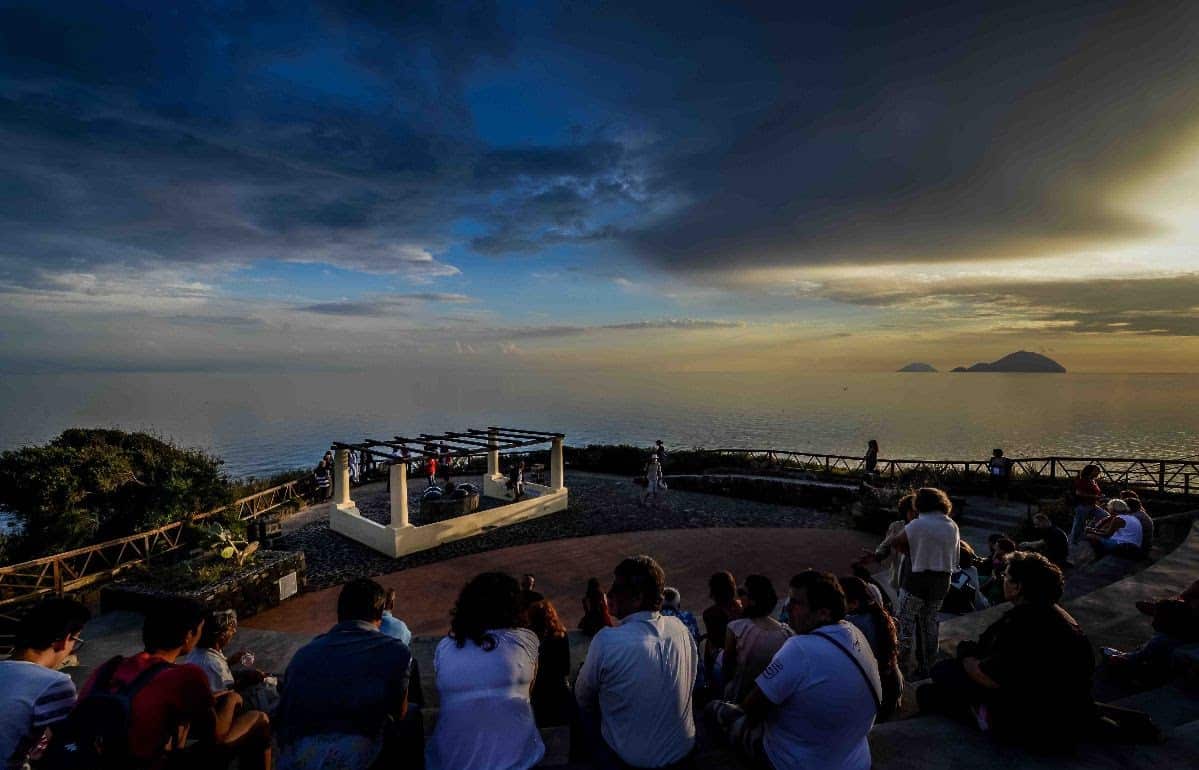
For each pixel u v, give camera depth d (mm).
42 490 12336
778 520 16766
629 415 159500
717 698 4730
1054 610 3463
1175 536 10906
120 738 2494
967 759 3428
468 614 2912
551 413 165375
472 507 16906
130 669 2695
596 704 3049
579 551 13961
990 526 14516
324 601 11047
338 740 2652
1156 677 5047
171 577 9914
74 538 12461
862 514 15453
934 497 5461
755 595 4012
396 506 14023
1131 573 8875
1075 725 3379
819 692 2814
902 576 5672
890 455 82312
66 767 2414
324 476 20375
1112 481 16781
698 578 11930
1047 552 8805
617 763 2908
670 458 24359
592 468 24766
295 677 2744
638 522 16641
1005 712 3484
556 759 3793
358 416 147750
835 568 12477
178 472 14219
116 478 13281
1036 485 17078
